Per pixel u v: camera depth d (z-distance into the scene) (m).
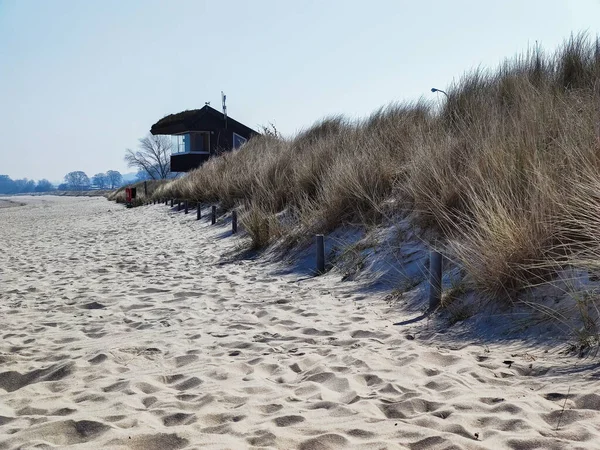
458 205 6.92
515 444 2.74
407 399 3.40
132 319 6.14
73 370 4.33
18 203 70.19
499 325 4.79
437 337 4.87
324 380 3.94
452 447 2.72
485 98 9.70
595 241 4.70
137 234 16.23
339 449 2.80
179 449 2.88
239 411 3.38
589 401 3.18
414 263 6.89
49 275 9.45
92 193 102.69
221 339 5.18
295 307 6.34
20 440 3.06
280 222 10.71
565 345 4.09
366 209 8.88
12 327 5.87
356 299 6.55
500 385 3.61
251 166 15.75
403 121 11.02
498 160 6.57
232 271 9.07
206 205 18.80
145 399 3.70
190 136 39.91
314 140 14.74
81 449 2.89
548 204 5.25
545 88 8.52
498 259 5.12
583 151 5.60
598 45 9.78
